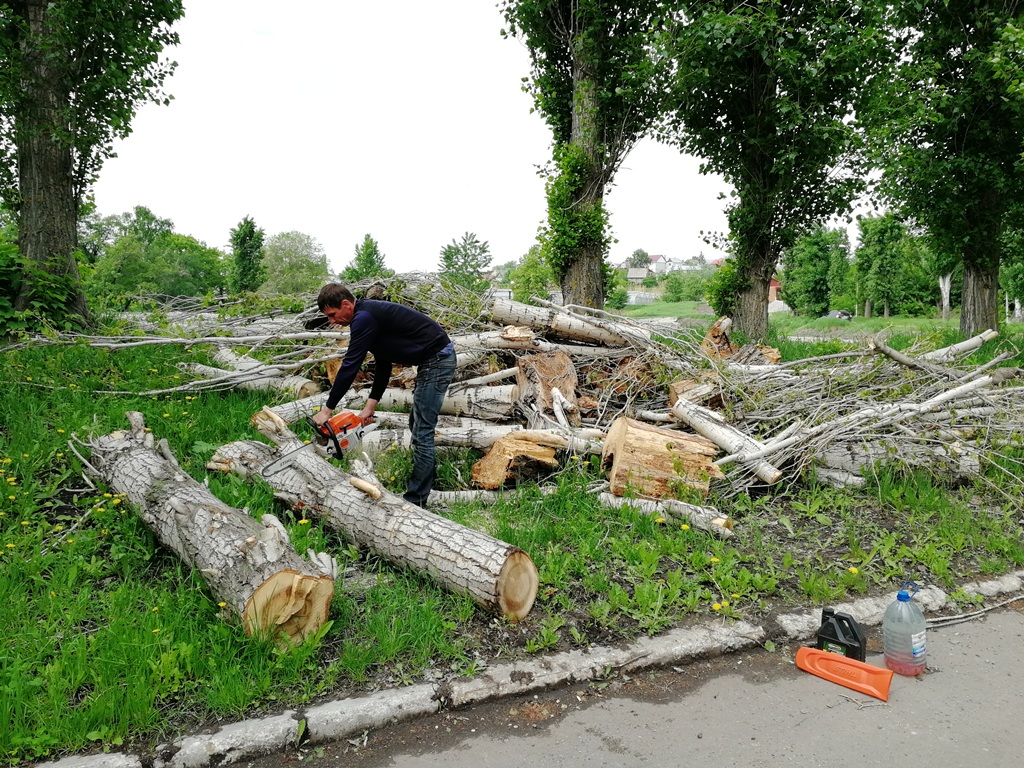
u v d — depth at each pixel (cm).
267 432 450
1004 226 1348
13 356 634
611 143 1213
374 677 270
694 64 1135
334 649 285
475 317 702
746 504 474
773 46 1085
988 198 1261
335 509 379
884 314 4500
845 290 5150
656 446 462
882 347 614
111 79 806
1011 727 254
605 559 381
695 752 237
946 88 1168
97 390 588
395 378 596
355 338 396
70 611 293
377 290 604
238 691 247
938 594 363
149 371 662
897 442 523
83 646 265
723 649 308
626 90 1121
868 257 4566
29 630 279
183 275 5241
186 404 584
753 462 489
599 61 1178
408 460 486
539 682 274
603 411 603
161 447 409
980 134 1197
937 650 316
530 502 449
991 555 413
